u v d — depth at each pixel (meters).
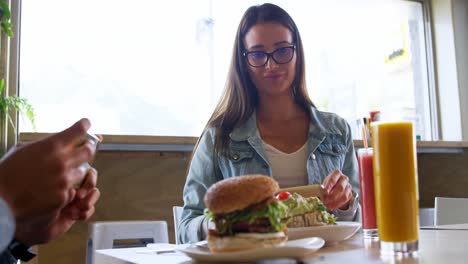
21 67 2.46
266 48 1.64
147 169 2.40
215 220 0.85
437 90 3.50
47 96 2.51
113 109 2.66
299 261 0.69
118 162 2.35
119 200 2.34
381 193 0.78
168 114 2.80
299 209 1.04
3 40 2.31
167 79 2.80
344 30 3.34
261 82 1.67
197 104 2.87
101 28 2.65
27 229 0.78
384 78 3.44
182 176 2.47
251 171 1.62
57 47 2.54
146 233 1.71
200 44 2.89
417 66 3.55
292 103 1.79
